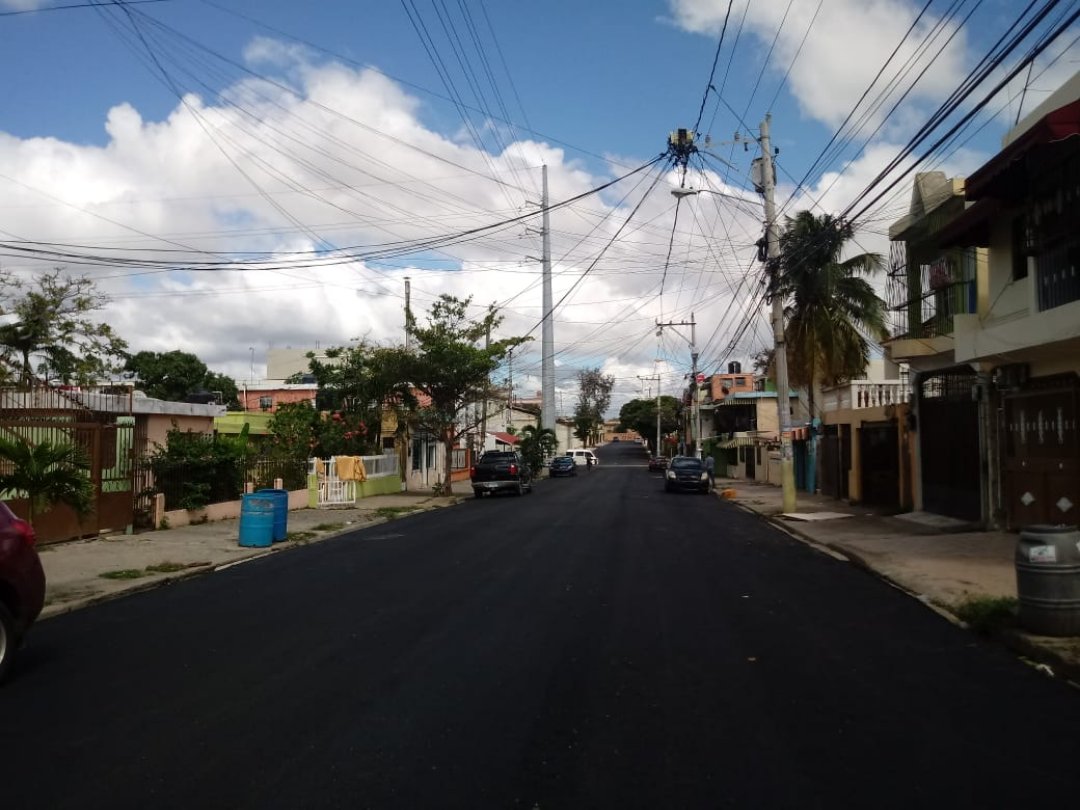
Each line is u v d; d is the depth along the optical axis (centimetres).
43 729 585
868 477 2561
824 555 1538
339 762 518
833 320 3331
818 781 485
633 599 1073
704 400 8612
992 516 1658
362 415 3547
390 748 541
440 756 527
